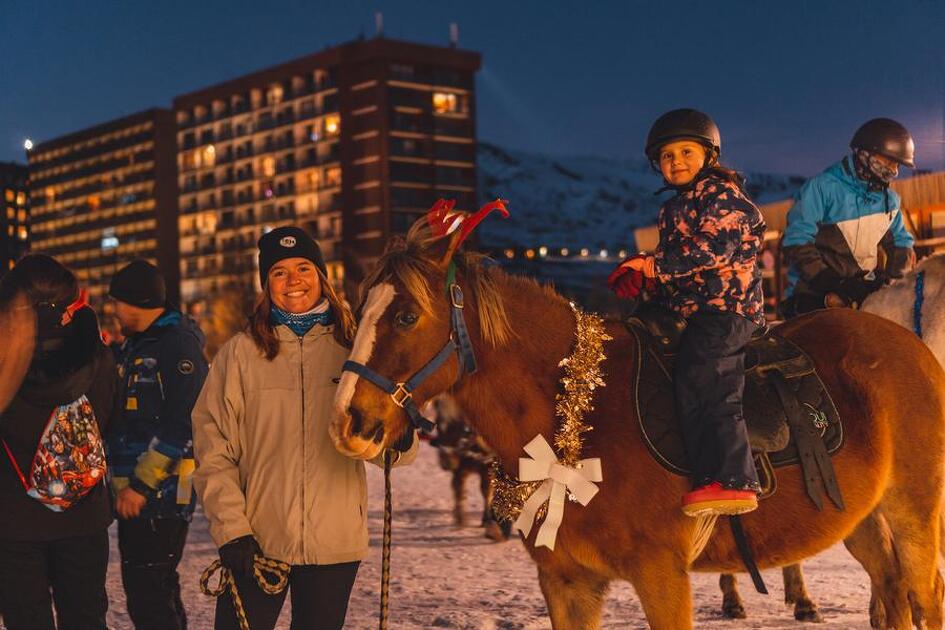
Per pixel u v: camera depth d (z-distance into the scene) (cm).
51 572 422
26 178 12131
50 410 408
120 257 10862
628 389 383
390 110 8275
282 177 9162
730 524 386
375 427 346
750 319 392
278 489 376
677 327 394
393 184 8244
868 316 438
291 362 382
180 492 489
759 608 659
